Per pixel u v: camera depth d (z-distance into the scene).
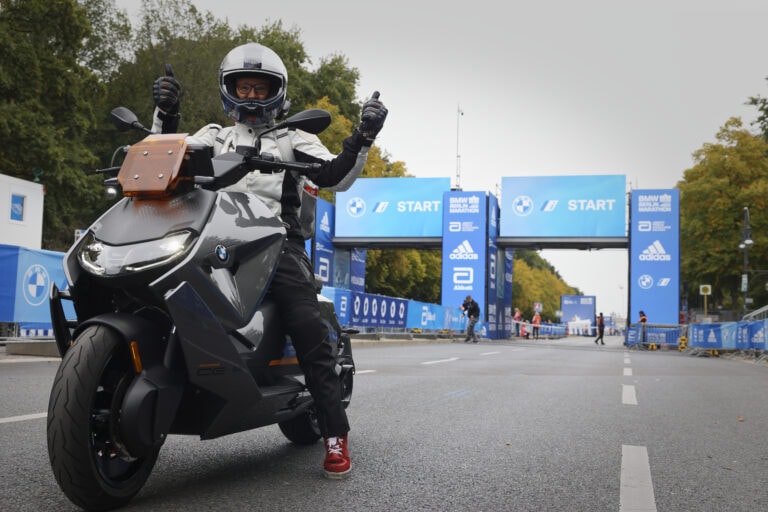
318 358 3.38
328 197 42.12
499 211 39.09
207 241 2.83
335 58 55.16
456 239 37.22
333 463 3.40
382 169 50.19
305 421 4.12
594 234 36.94
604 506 3.11
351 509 2.88
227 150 3.56
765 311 24.47
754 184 40.75
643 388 8.99
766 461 4.27
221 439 4.39
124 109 3.47
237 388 2.88
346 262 40.03
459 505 3.03
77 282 2.77
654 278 35.53
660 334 31.70
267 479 3.35
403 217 37.69
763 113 46.62
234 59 3.45
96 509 2.66
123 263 2.70
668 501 3.23
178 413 2.91
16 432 4.35
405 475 3.56
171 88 3.52
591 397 7.62
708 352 24.92
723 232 41.25
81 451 2.50
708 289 32.69
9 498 2.86
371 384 8.30
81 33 29.52
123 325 2.62
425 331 29.58
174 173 2.85
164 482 3.23
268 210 3.31
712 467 4.04
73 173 29.27
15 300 11.13
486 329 36.75
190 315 2.68
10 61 26.83
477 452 4.24
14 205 18.72
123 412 2.53
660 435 5.14
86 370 2.52
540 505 3.09
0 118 25.38
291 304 3.34
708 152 42.69
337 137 43.16
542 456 4.19
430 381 8.92
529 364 13.55
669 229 35.59
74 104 29.27
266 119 3.54
